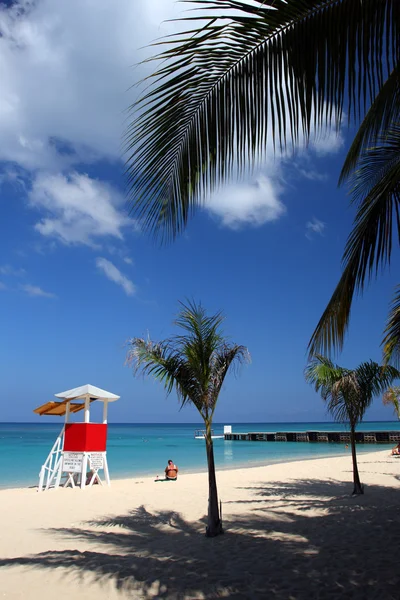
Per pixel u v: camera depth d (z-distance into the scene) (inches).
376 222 168.7
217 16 87.3
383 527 275.0
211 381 295.4
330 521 305.0
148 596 173.3
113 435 3378.4
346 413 436.5
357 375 419.2
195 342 291.7
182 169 105.1
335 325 171.9
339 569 198.1
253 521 321.1
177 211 106.8
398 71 91.7
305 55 90.4
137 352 288.7
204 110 101.0
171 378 290.4
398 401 835.4
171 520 351.9
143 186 104.0
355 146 164.7
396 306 269.6
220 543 260.5
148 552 251.1
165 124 100.7
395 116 119.7
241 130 97.1
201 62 93.6
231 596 171.2
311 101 90.4
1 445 1809.8
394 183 166.6
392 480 550.6
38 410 609.0
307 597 167.9
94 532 314.5
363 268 170.1
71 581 190.4
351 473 650.8
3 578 196.4
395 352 301.1
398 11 86.5
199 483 585.9
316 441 2140.7
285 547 241.6
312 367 423.5
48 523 348.8
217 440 2539.4
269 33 91.0
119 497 470.9
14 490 548.7
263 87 94.1
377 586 173.9
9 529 327.3
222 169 100.3
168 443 2122.3
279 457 1250.6
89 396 572.1
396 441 1856.5
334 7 88.3
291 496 443.5
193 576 195.0
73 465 549.3
